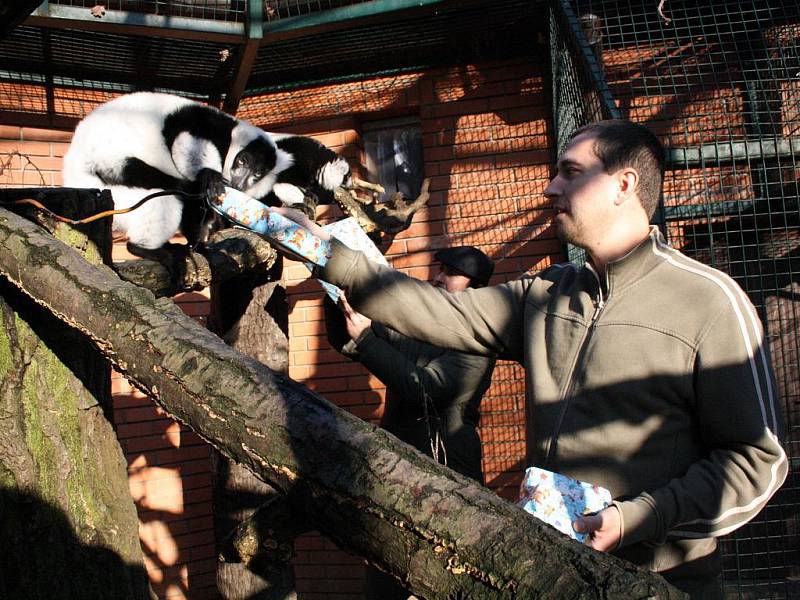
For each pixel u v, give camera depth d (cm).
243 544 153
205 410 141
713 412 172
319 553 610
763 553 429
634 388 177
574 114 488
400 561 113
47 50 545
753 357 172
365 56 591
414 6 492
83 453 211
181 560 607
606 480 179
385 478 117
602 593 95
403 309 215
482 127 609
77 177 469
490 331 215
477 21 545
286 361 499
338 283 220
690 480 165
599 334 184
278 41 519
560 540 104
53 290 180
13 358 200
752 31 510
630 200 190
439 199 612
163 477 608
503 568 102
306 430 128
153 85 611
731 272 493
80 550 204
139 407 605
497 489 579
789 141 462
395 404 345
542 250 592
